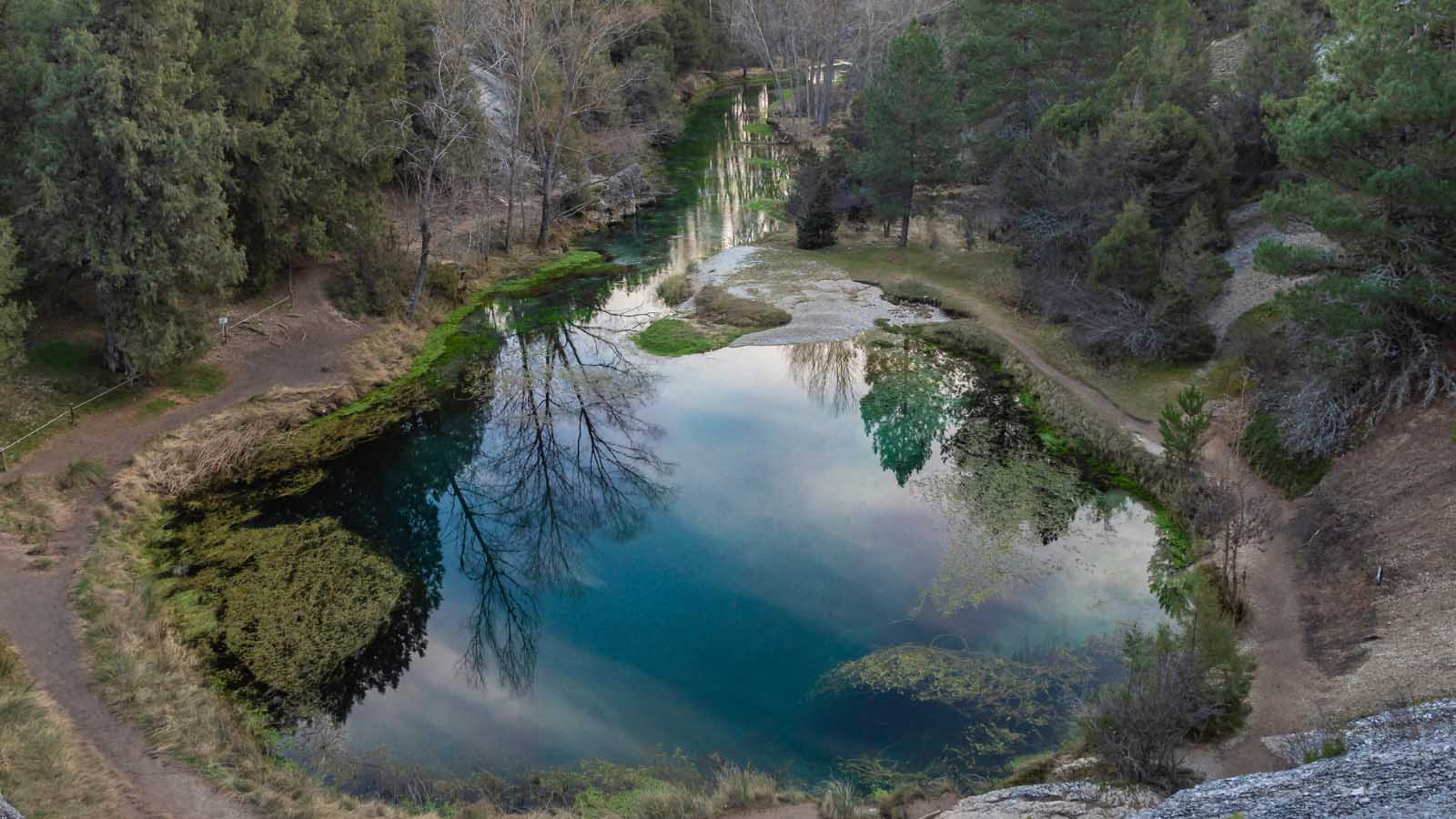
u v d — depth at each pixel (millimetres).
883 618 24156
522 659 23500
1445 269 25469
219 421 32969
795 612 24656
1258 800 14219
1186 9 54031
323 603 24875
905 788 18078
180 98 33250
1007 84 56594
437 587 27219
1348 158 25688
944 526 28531
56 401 31625
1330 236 26016
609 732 20812
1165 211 39938
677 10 101875
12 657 20031
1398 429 25375
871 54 84625
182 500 29516
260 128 38344
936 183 54000
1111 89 45188
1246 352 32812
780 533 28812
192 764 18141
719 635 23969
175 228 31734
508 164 57156
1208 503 25906
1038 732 19797
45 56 30828
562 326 45500
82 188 30344
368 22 46156
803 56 96938
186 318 33281
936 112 50719
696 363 41688
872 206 56188
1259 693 19375
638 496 31594
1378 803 12938
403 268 45562
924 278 48938
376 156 44969
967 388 37781
